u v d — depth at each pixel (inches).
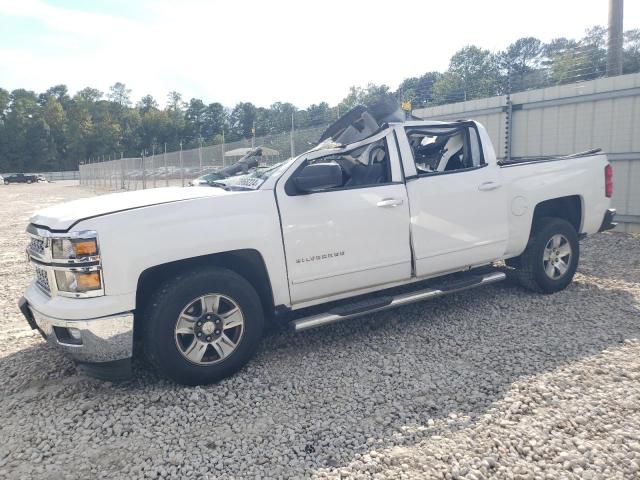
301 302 159.9
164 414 130.1
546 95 396.2
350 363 156.8
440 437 114.0
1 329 207.9
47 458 113.3
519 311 197.3
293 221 152.9
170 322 135.1
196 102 4955.7
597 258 284.4
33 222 145.9
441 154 208.8
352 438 115.4
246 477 103.3
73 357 135.0
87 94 5610.2
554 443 110.1
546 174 209.8
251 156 262.2
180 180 904.9
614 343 162.4
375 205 166.2
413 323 189.5
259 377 148.9
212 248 140.8
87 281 129.1
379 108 193.3
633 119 348.5
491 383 138.9
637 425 115.5
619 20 424.8
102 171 1715.1
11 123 4101.9
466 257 187.9
